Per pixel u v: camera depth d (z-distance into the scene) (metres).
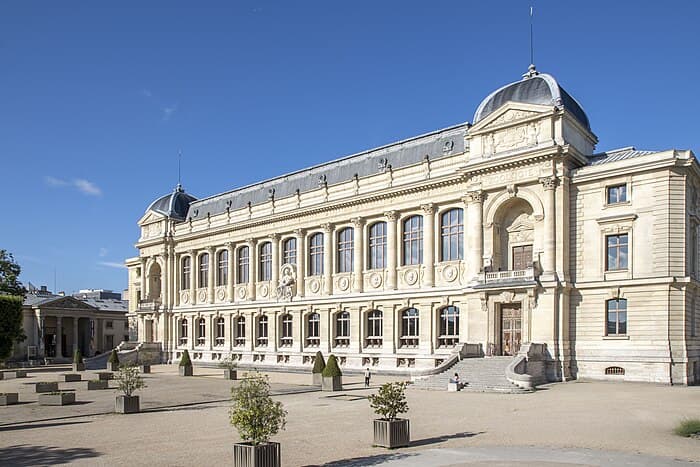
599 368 48.38
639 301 47.31
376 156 69.88
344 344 68.75
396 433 21.69
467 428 25.69
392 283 63.59
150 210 99.00
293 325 74.12
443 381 45.75
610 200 49.72
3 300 52.47
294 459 20.06
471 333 54.25
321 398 40.03
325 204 70.31
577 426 25.56
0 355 52.19
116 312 125.69
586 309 49.72
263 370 74.56
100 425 29.30
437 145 63.66
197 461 20.08
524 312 50.78
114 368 78.75
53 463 20.20
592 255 49.88
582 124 54.31
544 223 50.81
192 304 90.25
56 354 111.38
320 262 72.69
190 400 40.81
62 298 112.81
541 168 51.22
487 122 54.97
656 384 44.97
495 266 54.16
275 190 81.94
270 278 79.19
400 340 63.28
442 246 60.69
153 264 98.62
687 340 46.53
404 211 63.72
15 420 31.94
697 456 19.64
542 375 48.12
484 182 54.81
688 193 48.34
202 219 89.69
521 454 20.14
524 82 55.66
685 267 46.41
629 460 19.03
